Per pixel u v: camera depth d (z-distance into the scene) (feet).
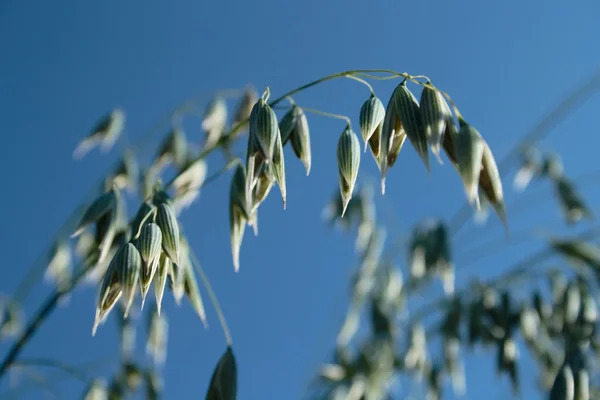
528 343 2.07
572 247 2.00
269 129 1.22
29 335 1.49
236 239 1.36
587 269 1.96
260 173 1.27
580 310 1.84
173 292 1.30
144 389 1.82
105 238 1.40
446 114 1.21
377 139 1.26
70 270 1.71
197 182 1.57
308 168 1.29
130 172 1.68
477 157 1.19
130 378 1.81
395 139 1.24
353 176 1.25
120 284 1.20
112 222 1.41
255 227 1.33
